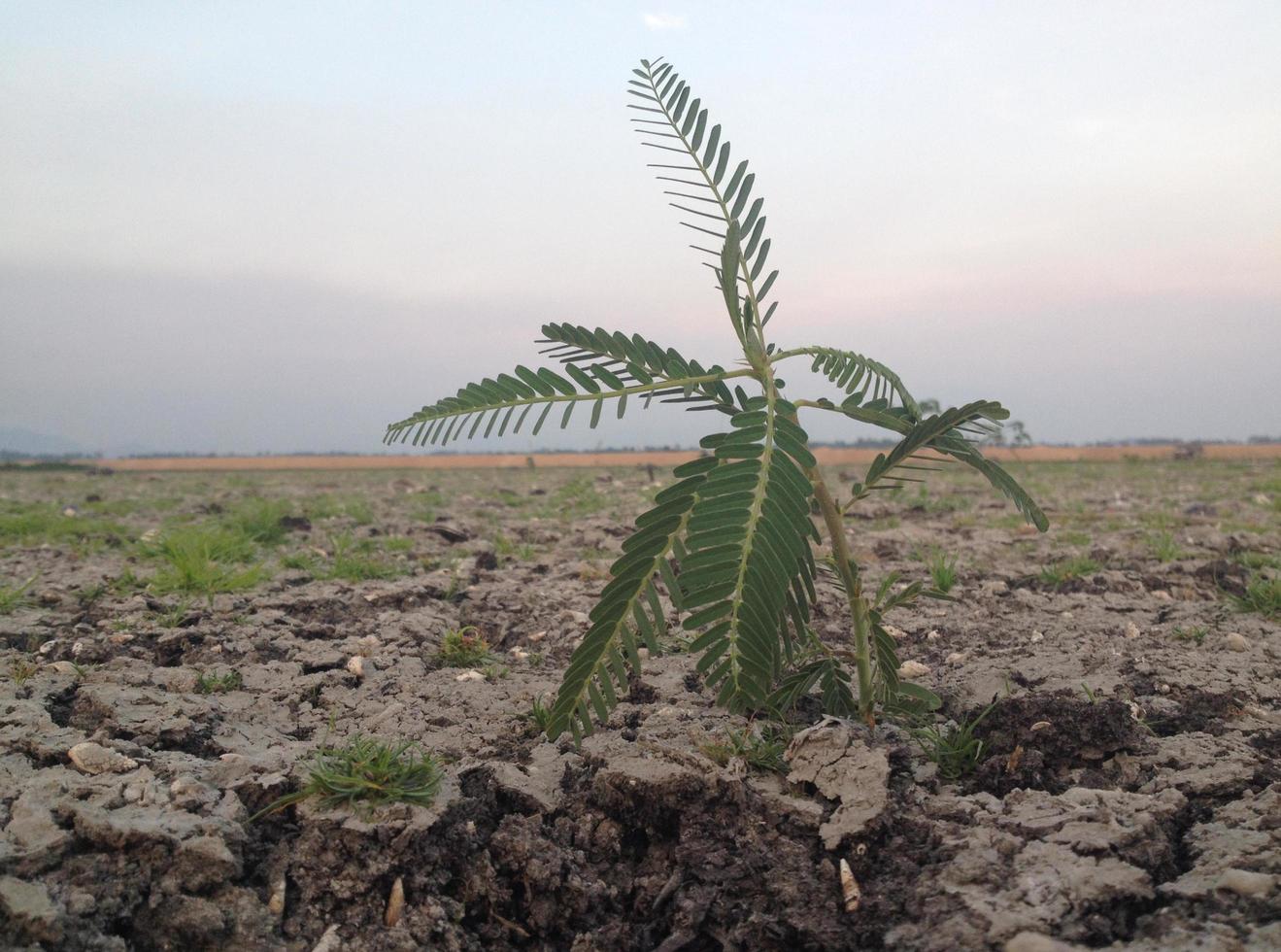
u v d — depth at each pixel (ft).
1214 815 1.03
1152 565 2.60
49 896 0.87
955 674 1.55
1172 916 0.85
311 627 1.92
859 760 1.10
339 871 0.98
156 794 1.04
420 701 1.49
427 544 3.29
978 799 1.08
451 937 0.95
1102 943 0.83
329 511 4.63
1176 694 1.45
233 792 1.07
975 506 4.48
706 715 1.37
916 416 1.22
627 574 1.02
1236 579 2.33
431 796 1.08
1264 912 0.82
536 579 2.56
